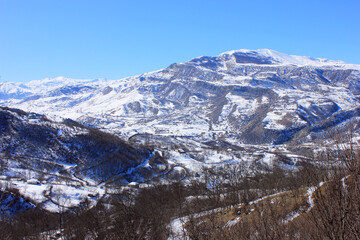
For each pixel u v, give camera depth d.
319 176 17.42
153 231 50.38
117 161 195.50
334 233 15.27
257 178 138.50
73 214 93.31
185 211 85.44
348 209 15.10
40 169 170.25
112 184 162.00
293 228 26.41
